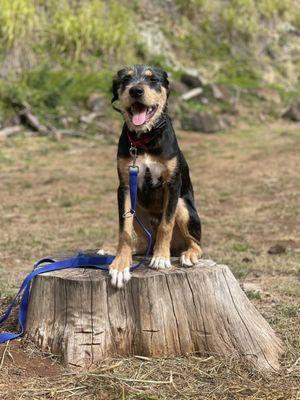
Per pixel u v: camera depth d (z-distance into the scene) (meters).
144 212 2.62
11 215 5.20
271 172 6.96
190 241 2.61
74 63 10.93
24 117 9.12
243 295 2.56
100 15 11.99
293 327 2.74
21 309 2.54
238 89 12.39
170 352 2.40
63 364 2.37
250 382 2.32
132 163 2.47
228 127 10.87
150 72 2.52
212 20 14.45
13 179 6.76
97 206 5.57
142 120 2.41
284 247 3.92
